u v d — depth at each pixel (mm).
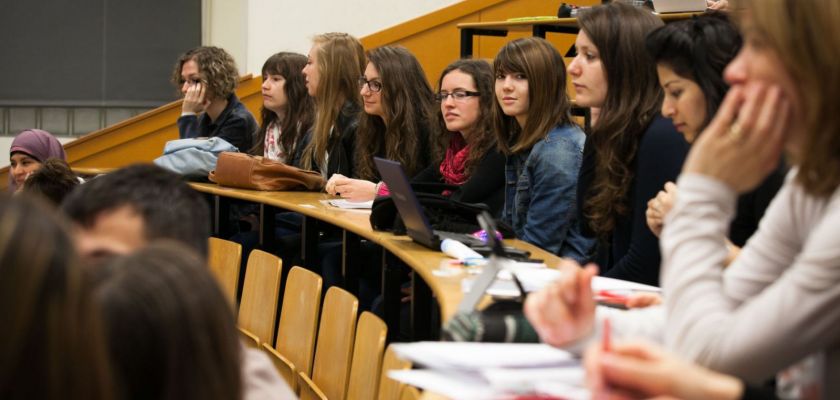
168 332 905
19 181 4301
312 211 3543
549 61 3123
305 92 4746
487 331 1477
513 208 3268
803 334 1065
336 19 7480
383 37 6062
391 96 3979
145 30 8188
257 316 3402
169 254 955
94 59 8180
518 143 3178
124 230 1349
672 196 2014
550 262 2432
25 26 8141
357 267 3658
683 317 1166
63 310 715
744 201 1987
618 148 2395
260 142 4945
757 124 1161
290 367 2988
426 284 2975
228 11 8172
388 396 2129
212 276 961
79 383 724
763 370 1101
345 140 4332
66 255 725
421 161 4016
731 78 1197
